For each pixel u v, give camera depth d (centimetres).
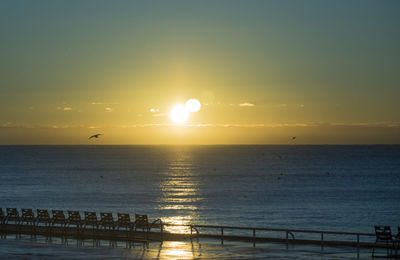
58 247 2392
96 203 7881
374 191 9825
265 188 10531
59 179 12700
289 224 5828
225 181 12288
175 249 2344
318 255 2198
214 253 2236
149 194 9306
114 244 2509
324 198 8675
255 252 2264
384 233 2170
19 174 14538
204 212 6912
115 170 16362
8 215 2962
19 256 2147
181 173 15025
